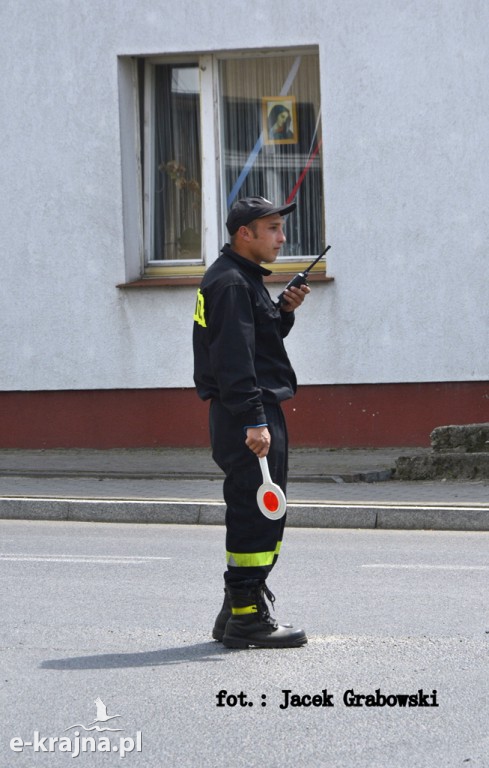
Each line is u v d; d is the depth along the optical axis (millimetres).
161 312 38844
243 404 15234
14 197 39500
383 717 13211
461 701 13742
